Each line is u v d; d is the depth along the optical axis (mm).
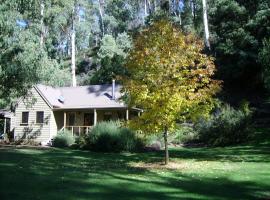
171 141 31453
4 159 19234
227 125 29531
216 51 43906
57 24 46781
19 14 24875
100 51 59312
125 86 16141
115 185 11289
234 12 43281
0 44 24516
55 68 32562
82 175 13359
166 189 10719
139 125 16500
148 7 73688
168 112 15930
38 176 13047
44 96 37656
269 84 27734
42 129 37531
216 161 18156
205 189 10781
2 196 9570
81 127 37156
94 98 37531
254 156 20062
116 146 25938
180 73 15977
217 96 41594
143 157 21266
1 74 25328
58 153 24016
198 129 31312
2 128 43281
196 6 61312
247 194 10125
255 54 39969
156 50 16047
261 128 32625
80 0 52844
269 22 39281
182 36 16125
